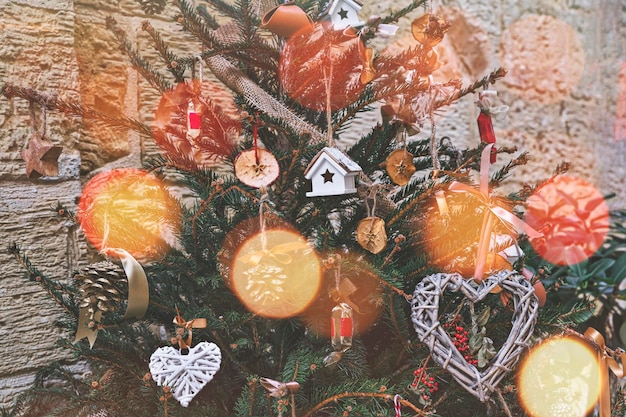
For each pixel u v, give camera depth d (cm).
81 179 176
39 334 166
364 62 135
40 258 166
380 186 132
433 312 128
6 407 161
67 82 168
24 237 164
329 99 133
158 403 139
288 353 143
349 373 140
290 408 132
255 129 129
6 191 162
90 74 178
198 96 134
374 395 128
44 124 136
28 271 144
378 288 136
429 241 146
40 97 134
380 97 138
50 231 167
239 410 131
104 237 128
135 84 185
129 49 145
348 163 129
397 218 138
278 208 146
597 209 256
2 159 160
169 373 122
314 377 140
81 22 177
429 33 135
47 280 141
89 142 177
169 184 188
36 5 164
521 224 131
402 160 138
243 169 128
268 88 151
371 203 142
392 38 218
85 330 129
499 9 243
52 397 159
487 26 239
